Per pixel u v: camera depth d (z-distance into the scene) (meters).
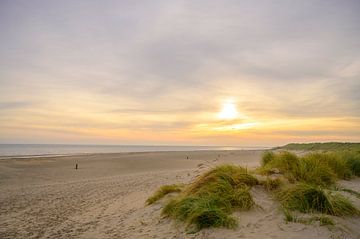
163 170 22.09
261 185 6.85
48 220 7.54
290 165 7.99
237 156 35.62
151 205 7.66
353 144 28.97
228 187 6.29
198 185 7.04
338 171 8.72
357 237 4.10
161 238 5.04
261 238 4.27
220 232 4.70
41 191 12.59
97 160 31.91
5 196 11.48
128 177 17.14
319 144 35.00
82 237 5.78
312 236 4.14
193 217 5.18
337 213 4.90
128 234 5.59
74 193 11.85
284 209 5.18
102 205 9.12
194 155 42.75
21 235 6.27
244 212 5.46
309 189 5.43
